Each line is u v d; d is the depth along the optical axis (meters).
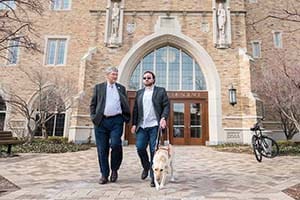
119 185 4.06
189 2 14.59
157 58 14.46
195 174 5.17
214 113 13.05
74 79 15.66
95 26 14.19
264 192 3.71
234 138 12.77
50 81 14.69
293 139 15.03
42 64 15.94
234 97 13.02
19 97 13.76
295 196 3.50
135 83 14.12
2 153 8.54
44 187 3.95
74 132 12.51
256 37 16.53
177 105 13.85
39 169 5.72
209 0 14.59
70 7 16.92
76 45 16.33
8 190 3.79
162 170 3.75
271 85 11.50
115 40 13.87
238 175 5.09
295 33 16.67
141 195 3.45
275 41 16.66
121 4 14.34
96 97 4.38
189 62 14.41
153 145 4.08
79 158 7.71
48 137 13.97
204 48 13.86
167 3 14.59
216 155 8.73
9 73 15.76
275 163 6.89
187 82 14.14
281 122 14.52
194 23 14.20
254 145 7.88
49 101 13.28
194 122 13.62
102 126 4.29
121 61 13.76
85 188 3.86
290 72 10.86
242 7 14.38
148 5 14.55
